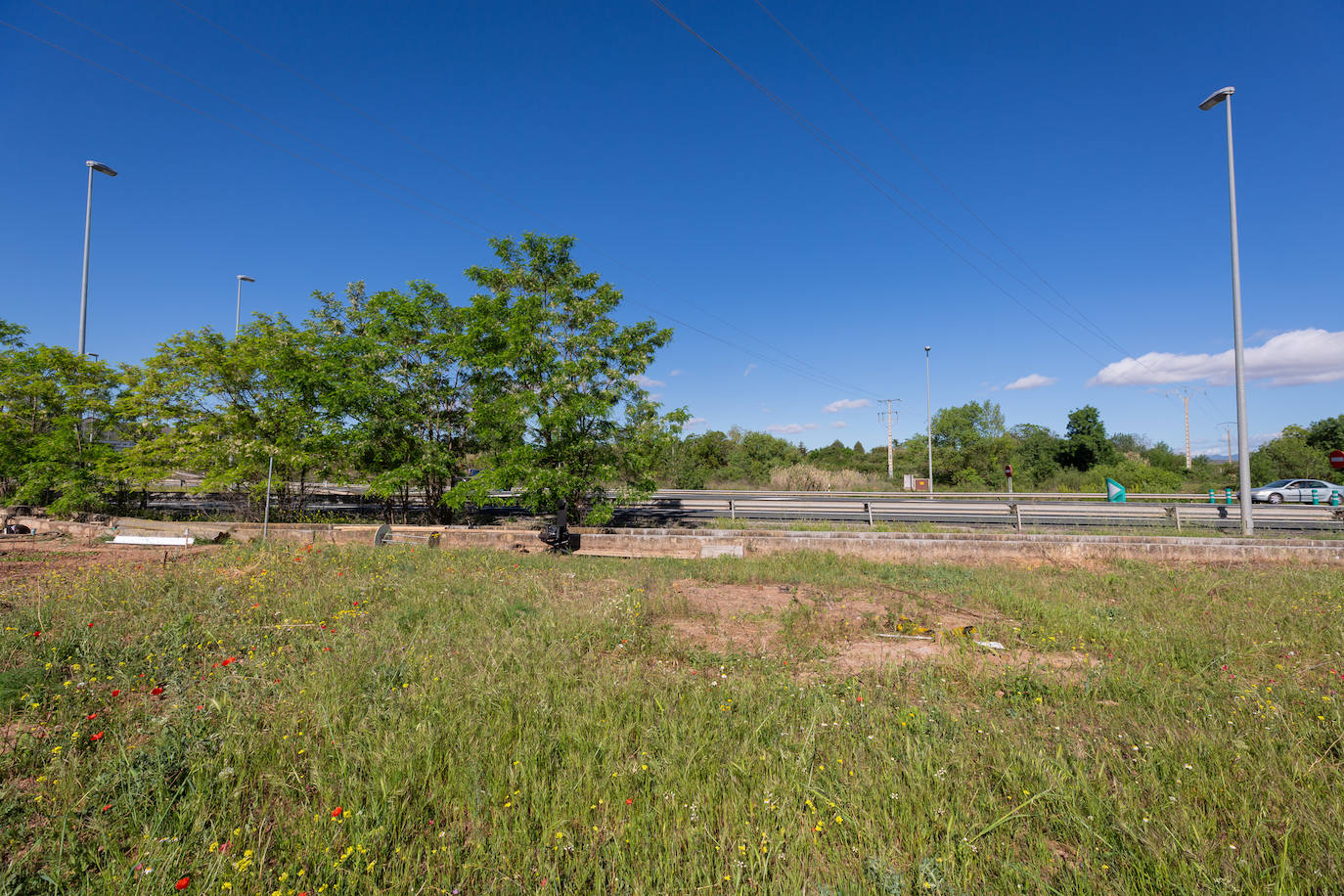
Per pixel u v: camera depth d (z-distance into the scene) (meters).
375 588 8.52
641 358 16.30
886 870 2.81
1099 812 3.35
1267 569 12.29
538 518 19.31
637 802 3.42
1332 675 5.59
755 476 44.34
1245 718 4.63
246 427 16.25
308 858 2.83
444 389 16.95
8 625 5.97
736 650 6.51
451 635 6.49
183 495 20.02
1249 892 2.74
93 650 5.21
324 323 20.94
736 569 11.46
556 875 2.78
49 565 9.68
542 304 16.72
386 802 3.28
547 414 15.10
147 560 10.44
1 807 3.07
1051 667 5.93
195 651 5.61
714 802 3.46
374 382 15.97
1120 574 12.01
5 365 16.72
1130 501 30.67
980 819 3.31
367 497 18.19
